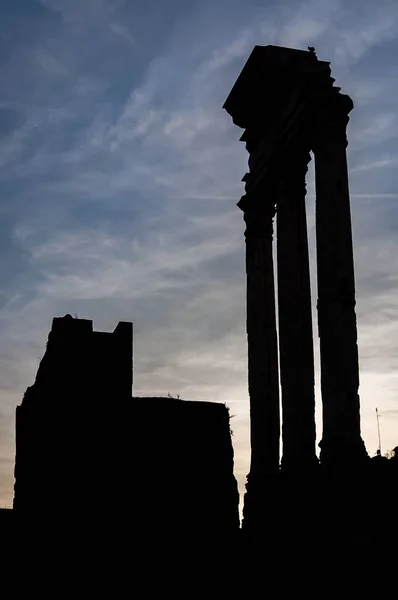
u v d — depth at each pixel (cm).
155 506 3688
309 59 3172
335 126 2995
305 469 3009
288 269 3275
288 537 2859
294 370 3164
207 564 3384
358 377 2769
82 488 3597
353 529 2534
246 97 3444
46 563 3309
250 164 3672
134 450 3747
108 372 3831
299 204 3366
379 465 2691
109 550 3459
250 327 3559
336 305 2808
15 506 3875
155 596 3003
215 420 3962
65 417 3688
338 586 2517
